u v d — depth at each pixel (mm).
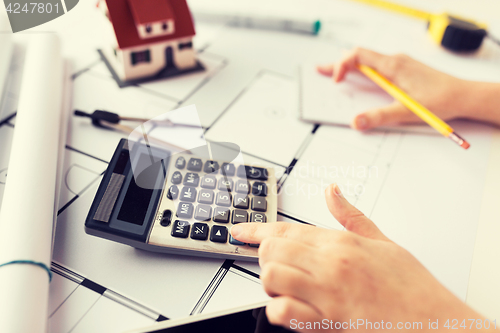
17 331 251
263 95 538
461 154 470
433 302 278
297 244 303
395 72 539
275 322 277
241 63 600
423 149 475
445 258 358
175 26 521
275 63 609
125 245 346
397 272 292
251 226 337
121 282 318
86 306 301
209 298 314
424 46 683
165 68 556
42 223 310
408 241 368
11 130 448
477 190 427
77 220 363
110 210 336
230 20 690
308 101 529
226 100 520
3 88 472
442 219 393
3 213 309
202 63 587
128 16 493
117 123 455
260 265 316
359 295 277
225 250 335
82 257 333
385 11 784
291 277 281
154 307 304
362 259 294
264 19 683
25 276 274
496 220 397
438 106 503
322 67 588
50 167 358
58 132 411
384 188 419
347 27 722
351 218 344
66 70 538
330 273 285
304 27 685
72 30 624
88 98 496
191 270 332
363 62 567
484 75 612
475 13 776
